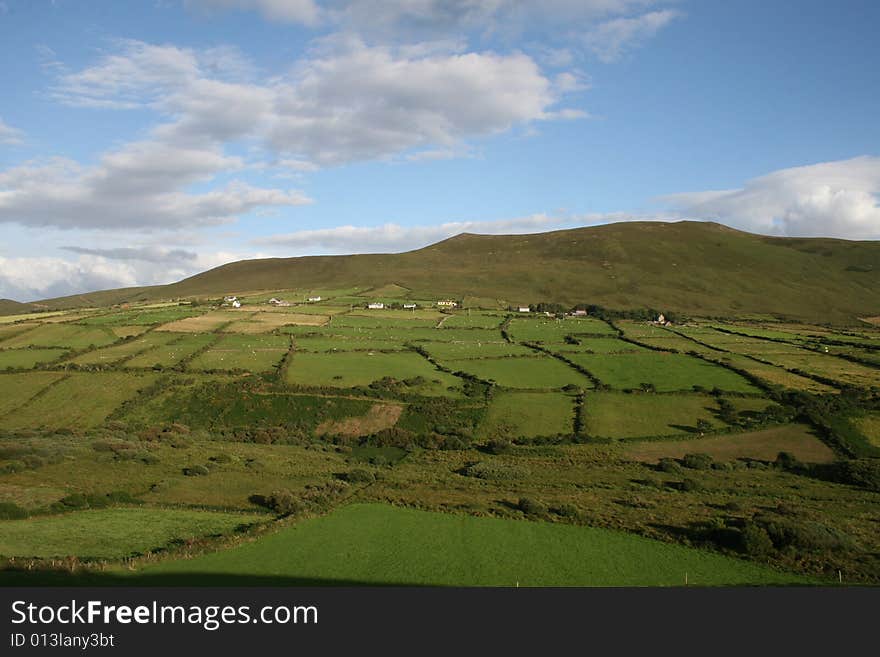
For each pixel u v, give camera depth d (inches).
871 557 1555.1
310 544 1610.5
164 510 1891.0
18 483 2101.4
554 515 1916.8
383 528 1758.1
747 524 1665.8
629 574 1434.5
